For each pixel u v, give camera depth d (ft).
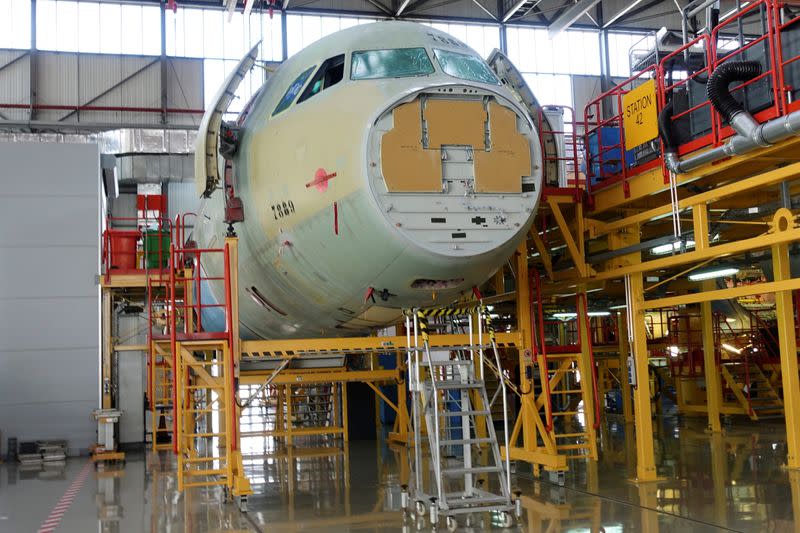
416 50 30.68
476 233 27.68
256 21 115.24
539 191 28.78
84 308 60.13
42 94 109.19
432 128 27.84
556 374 41.19
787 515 29.73
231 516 33.04
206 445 65.57
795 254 44.34
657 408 77.15
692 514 30.48
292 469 47.52
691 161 33.65
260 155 32.63
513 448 42.01
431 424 31.83
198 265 37.70
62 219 60.59
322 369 52.24
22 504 37.93
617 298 63.72
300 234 30.19
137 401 65.05
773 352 74.74
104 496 39.70
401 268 28.02
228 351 34.63
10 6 109.40
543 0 121.70
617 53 124.47
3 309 59.06
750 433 58.70
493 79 31.40
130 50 112.16
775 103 29.81
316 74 31.83
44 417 58.75
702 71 34.81
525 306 40.63
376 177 27.14
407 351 32.27
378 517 31.71
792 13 36.78
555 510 32.19
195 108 113.19
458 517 31.14
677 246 42.24
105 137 107.65
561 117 49.16
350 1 116.88
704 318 62.18
